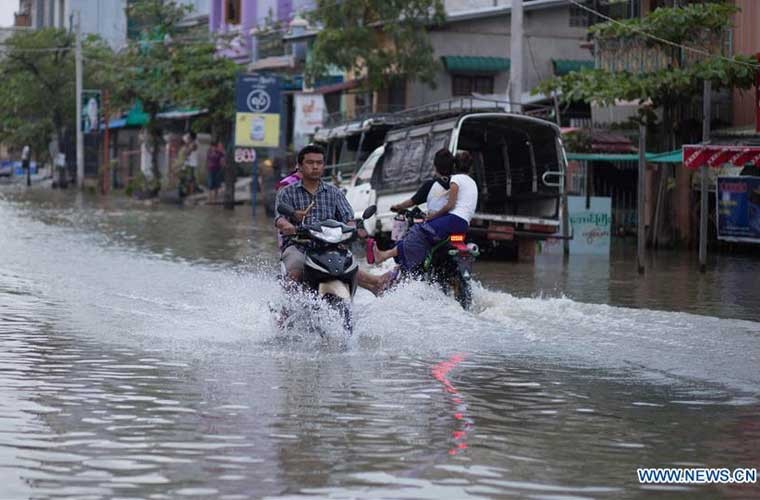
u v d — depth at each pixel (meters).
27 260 20.45
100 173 63.91
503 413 8.10
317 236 11.20
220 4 59.59
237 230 30.95
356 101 44.75
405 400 8.47
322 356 10.37
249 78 40.72
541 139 22.39
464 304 13.92
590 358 10.52
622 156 26.20
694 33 25.78
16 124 71.12
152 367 9.67
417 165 22.59
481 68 39.88
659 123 28.28
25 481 6.16
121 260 20.88
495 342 11.38
